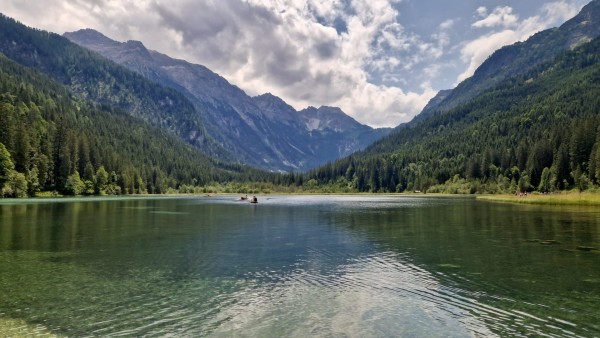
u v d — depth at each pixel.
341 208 103.81
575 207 92.69
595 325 17.91
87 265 30.83
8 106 149.25
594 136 150.00
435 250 37.19
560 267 29.52
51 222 62.12
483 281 25.67
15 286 24.59
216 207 111.06
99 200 138.88
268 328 17.67
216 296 22.56
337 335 16.88
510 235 46.44
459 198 169.75
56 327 17.69
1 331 17.16
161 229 54.78
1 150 121.75
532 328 17.59
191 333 17.09
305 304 21.12
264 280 26.30
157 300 21.80
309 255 35.03
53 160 155.62
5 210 85.12
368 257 34.00
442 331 17.31
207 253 36.09
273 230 53.66
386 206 112.00
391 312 19.81
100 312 19.73
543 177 162.50
